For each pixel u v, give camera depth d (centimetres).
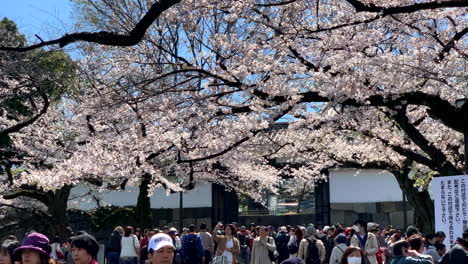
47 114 1814
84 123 1698
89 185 2369
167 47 1270
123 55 1295
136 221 2022
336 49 1102
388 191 2527
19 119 1847
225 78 1099
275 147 1540
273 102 1082
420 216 1700
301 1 1144
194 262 1291
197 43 1313
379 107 1161
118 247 1556
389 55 1023
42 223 2225
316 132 1440
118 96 1197
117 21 1217
